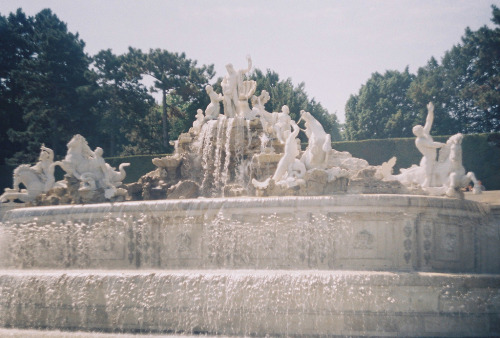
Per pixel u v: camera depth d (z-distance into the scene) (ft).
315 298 54.75
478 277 57.06
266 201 62.59
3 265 73.10
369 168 73.77
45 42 190.80
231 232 63.00
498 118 204.74
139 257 66.28
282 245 61.93
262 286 55.42
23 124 197.36
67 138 194.39
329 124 232.94
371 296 54.60
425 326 54.65
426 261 61.36
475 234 67.41
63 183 92.38
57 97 190.19
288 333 54.65
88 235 68.64
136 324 57.72
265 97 97.45
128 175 147.95
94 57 192.85
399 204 60.80
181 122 243.40
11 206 93.56
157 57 188.44
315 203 61.57
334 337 54.19
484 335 56.54
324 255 61.05
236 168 88.58
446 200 63.31
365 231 61.00
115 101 193.77
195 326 56.39
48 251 70.44
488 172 133.80
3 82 200.44
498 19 191.42
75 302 59.47
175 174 89.10
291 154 70.13
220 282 56.18
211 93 95.91
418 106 239.30
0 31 202.08
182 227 64.95
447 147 75.41
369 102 257.14
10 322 61.46
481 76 202.18
